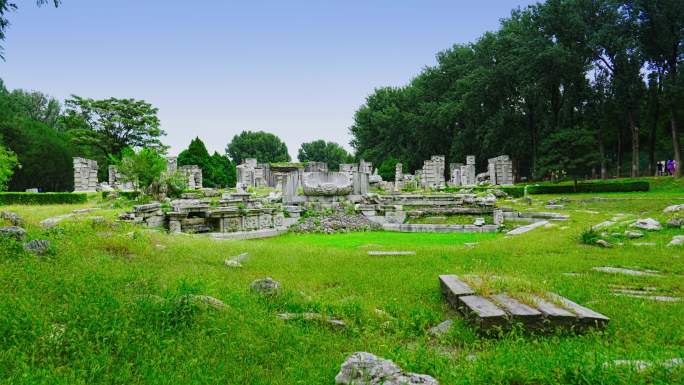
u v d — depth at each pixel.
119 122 58.44
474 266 10.96
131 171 30.50
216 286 8.22
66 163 62.28
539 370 4.53
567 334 6.10
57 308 6.07
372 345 6.00
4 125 54.31
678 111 37.06
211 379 4.63
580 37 42.50
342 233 22.86
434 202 27.38
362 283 9.45
